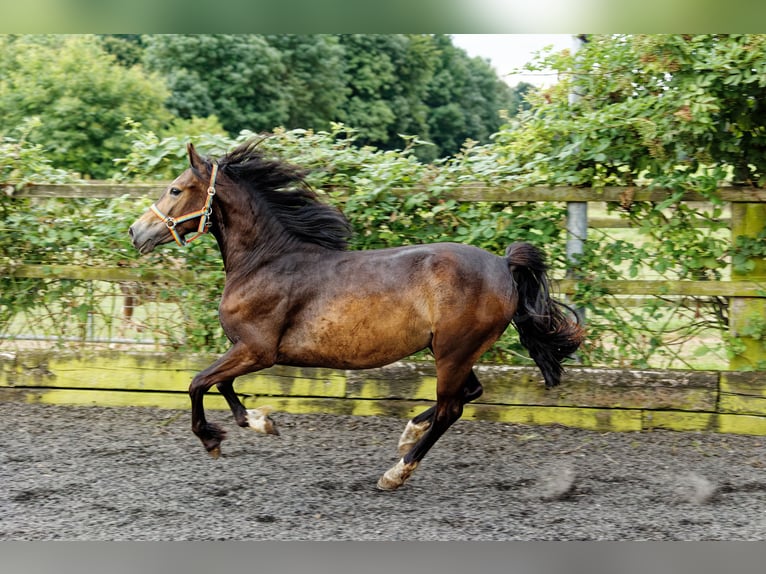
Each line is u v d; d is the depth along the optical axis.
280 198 4.46
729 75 5.02
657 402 5.44
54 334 6.09
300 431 5.41
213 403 5.82
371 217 5.50
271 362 4.36
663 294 5.46
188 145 4.38
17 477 4.51
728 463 4.89
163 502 4.19
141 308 6.08
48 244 5.86
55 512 4.03
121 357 5.88
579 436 5.37
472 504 4.23
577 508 4.19
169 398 5.86
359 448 5.11
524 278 4.43
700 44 5.05
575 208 5.51
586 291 5.48
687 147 5.28
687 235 5.44
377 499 4.29
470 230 5.51
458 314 4.20
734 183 5.45
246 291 4.32
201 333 5.87
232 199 4.39
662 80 5.30
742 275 5.46
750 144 5.32
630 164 5.43
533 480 4.60
